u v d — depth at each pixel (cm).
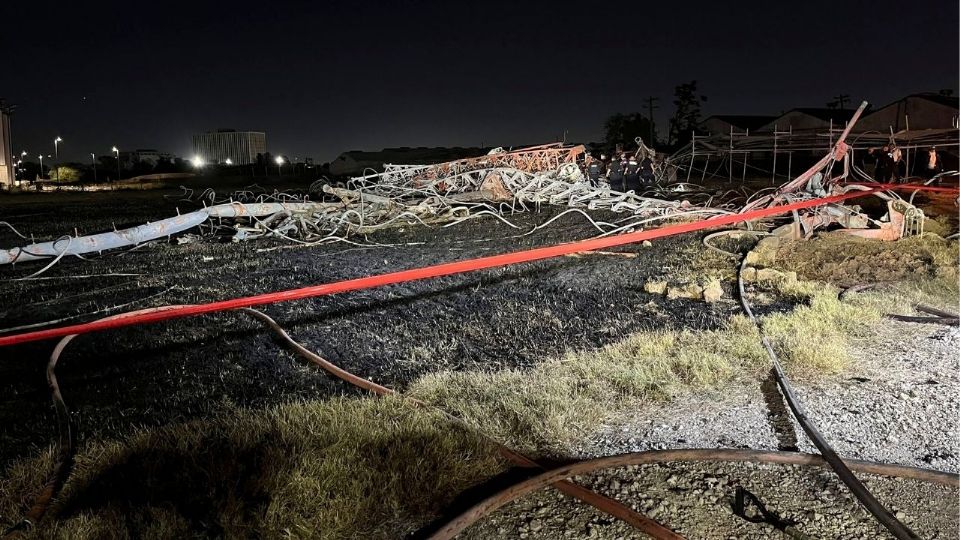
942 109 3209
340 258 1166
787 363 576
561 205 1892
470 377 550
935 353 601
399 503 370
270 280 984
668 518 357
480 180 2009
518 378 546
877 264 952
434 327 711
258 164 7556
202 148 13750
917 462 416
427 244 1310
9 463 435
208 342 675
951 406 493
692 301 800
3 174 5500
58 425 485
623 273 955
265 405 513
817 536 340
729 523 353
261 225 1535
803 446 436
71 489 389
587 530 345
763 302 785
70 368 612
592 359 588
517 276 948
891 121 3456
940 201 1670
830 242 1116
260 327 724
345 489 372
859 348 620
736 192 2134
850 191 1284
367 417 466
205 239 1458
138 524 346
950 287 820
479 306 791
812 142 2898
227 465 396
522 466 410
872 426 462
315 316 761
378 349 646
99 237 1270
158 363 617
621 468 404
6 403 538
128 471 403
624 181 2148
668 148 5812
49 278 1052
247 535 340
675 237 1265
